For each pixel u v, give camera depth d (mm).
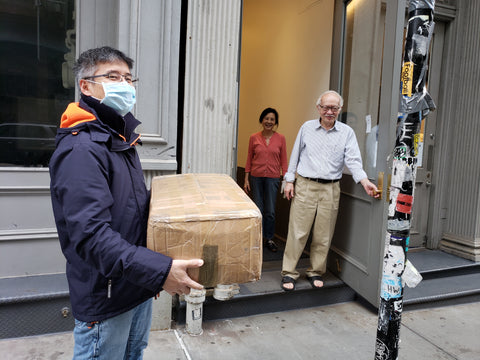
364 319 3102
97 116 1355
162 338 2717
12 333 2523
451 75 4195
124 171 1358
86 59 1402
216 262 1234
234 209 1271
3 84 2666
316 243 3271
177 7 2660
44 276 2773
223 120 2879
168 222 1196
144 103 2662
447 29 4180
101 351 1371
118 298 1322
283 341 2752
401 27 2785
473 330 3035
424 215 4387
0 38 2637
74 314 1356
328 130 3143
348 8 3680
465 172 4125
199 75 2781
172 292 1235
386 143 2893
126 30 2600
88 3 2760
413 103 1584
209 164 2885
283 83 5270
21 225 2725
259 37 5996
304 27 4676
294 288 3197
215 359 2502
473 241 4055
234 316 3074
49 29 2732
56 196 1272
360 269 3195
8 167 2695
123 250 1163
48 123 2789
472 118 4035
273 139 4352
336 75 3846
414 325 3090
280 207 5023
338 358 2566
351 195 3348
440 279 3801
